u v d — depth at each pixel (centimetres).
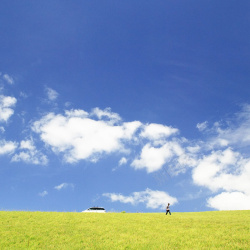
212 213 4731
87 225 3134
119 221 3444
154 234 2705
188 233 2728
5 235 2528
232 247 2164
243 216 3972
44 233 2683
